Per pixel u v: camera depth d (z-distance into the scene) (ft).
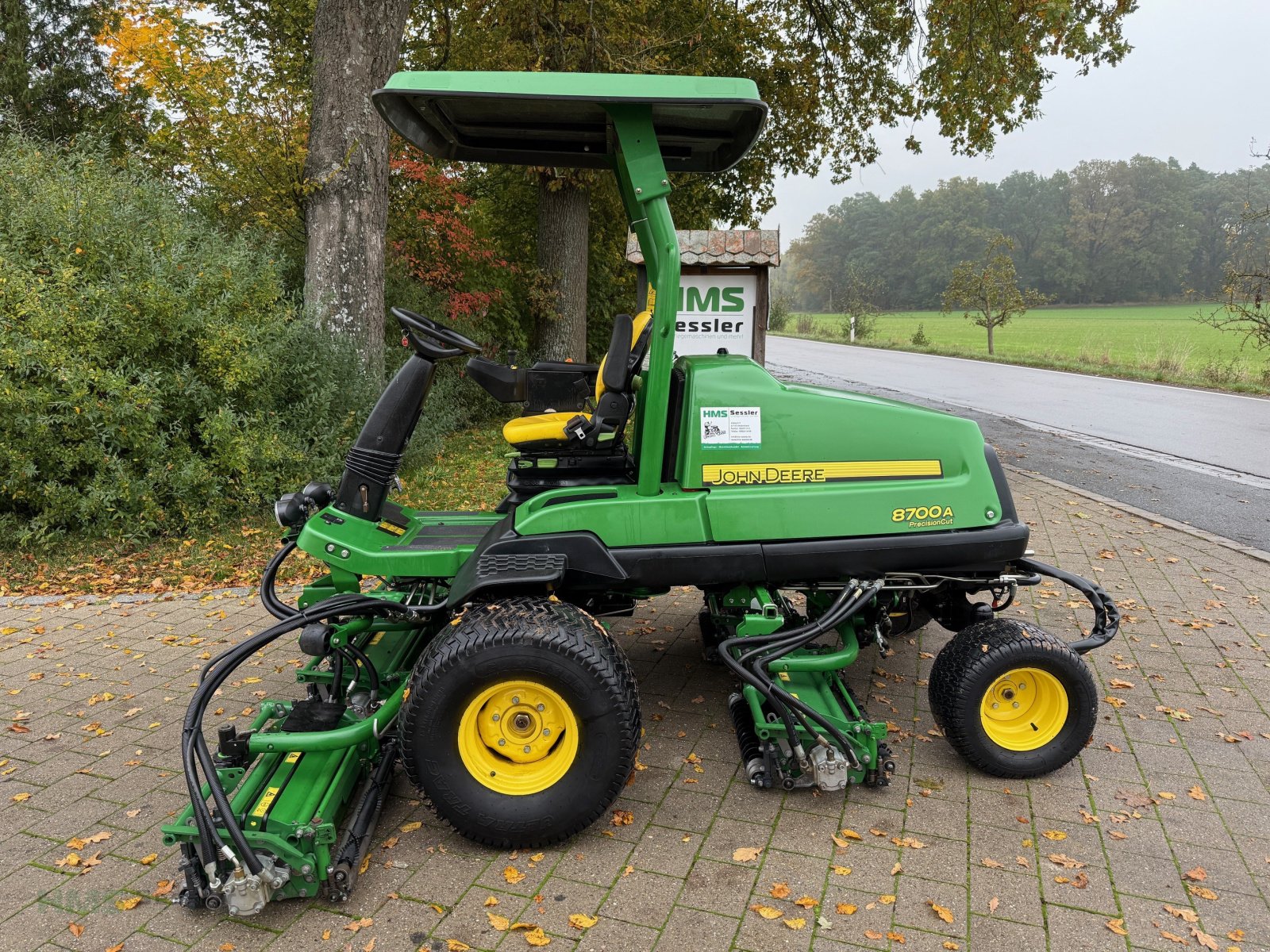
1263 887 8.04
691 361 10.20
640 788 9.79
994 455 10.42
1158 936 7.36
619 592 10.26
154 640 14.32
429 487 25.35
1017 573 11.19
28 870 8.35
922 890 7.95
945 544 9.67
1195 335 136.67
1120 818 9.17
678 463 9.80
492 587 9.15
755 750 9.82
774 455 9.61
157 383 19.69
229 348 20.39
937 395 52.85
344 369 23.91
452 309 36.88
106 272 20.12
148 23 33.14
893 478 9.77
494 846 8.61
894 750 10.64
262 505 21.08
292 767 8.66
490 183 45.32
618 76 8.75
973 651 9.65
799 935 7.37
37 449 18.51
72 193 20.43
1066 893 7.92
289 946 7.29
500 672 8.16
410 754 8.27
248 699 12.10
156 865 8.43
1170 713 11.66
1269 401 49.14
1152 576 17.79
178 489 19.52
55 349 18.20
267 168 28.68
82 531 19.44
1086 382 61.72
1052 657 9.55
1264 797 9.59
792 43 43.42
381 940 7.34
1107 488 26.48
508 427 11.18
